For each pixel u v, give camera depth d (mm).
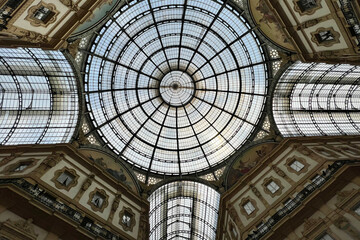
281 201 17641
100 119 23312
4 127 18641
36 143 19031
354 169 15156
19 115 19531
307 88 25203
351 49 14406
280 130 23812
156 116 26969
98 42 20938
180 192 26531
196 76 26750
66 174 17016
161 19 22844
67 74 20641
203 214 26828
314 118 25844
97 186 18625
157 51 24891
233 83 25562
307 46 16531
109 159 22875
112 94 23828
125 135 24969
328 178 15703
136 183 23609
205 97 26984
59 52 19109
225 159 25422
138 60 24422
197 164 26203
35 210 13102
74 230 14031
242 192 21484
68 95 21391
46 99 20672
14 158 16391
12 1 10828
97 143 22734
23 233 12203
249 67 24094
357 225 13234
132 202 20969
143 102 26016
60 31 14258
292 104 25344
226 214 21984
